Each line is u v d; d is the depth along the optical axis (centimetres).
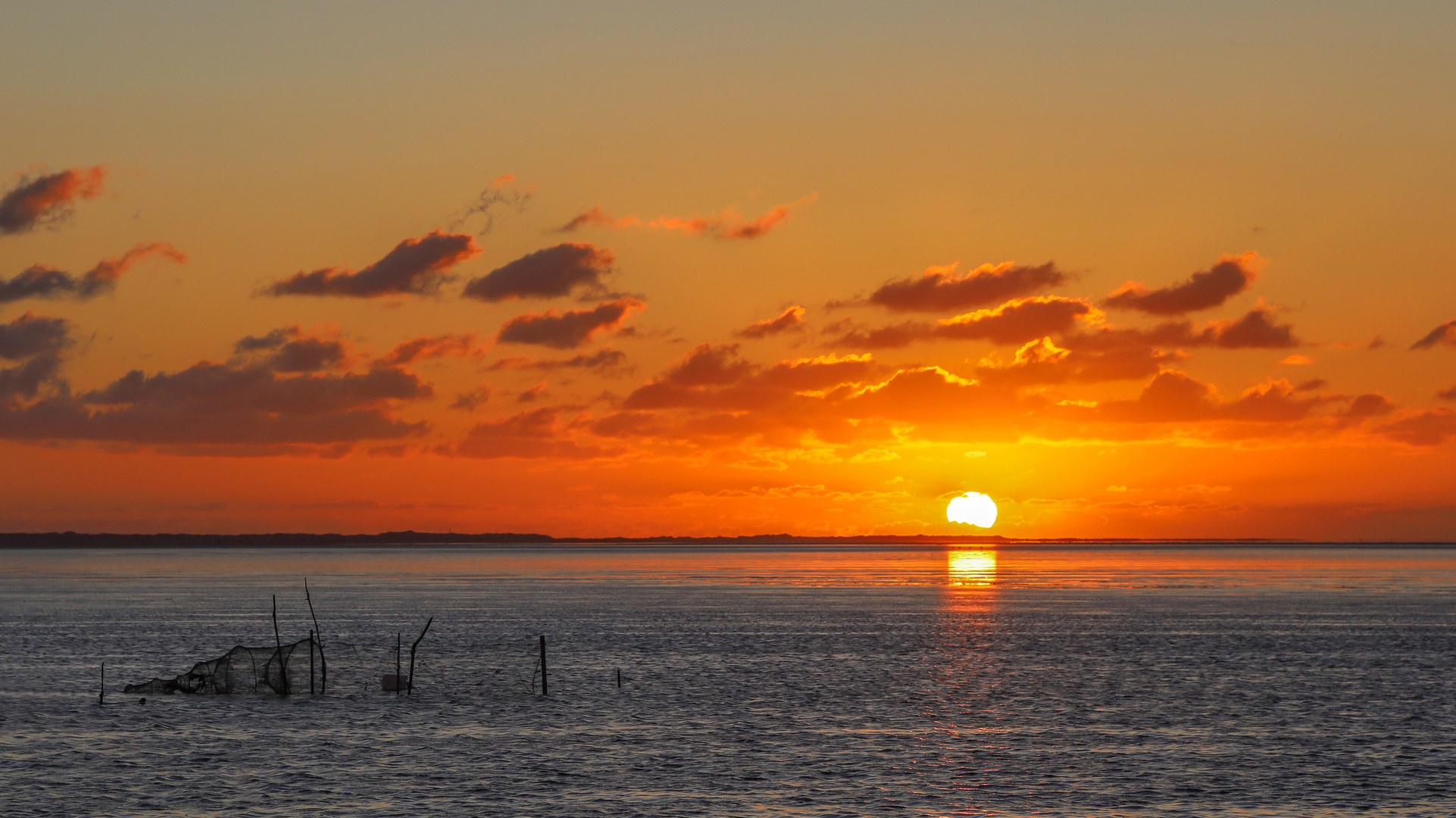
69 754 7112
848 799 6112
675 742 7494
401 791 6256
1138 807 5959
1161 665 11362
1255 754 7138
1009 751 7225
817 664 11431
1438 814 5825
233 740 7538
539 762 6931
